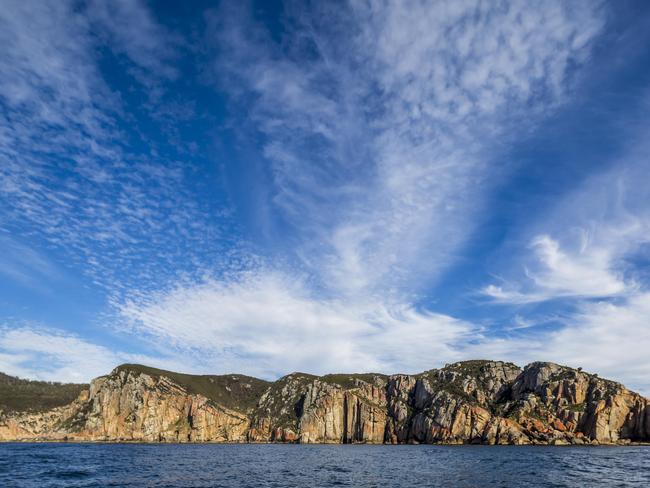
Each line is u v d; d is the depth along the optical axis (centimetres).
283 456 15462
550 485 7225
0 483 7275
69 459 12569
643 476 8400
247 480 8019
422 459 13325
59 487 6919
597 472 9088
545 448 19412
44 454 14762
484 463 11456
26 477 8062
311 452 18362
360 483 7638
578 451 16600
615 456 13675
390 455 15738
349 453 17500
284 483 7625
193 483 7506
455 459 13038
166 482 7606
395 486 7238
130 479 7981
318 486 7244
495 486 7150
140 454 15825
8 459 12000
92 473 8906
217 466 10969
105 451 17500
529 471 9375
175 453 16912
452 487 7069
